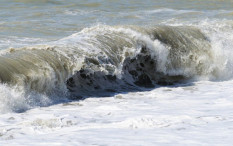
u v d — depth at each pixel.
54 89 28.09
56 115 22.94
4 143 16.31
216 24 42.34
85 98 28.34
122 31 35.56
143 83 33.50
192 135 16.38
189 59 36.41
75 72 29.66
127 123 18.97
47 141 16.28
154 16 72.19
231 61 37.28
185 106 24.33
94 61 31.02
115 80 31.95
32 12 73.44
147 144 15.32
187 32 38.25
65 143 15.80
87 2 85.12
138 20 68.06
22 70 27.28
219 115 20.75
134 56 33.72
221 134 16.38
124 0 89.12
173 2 87.81
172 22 65.50
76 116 22.33
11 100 25.09
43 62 28.52
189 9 80.38
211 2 87.50
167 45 35.88
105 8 80.12
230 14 73.62
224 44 38.16
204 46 37.41
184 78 35.78
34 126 19.67
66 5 81.31
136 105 25.31
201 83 34.34
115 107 24.73
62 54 30.09
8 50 30.27
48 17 69.25
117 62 32.47
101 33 35.03
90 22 65.50
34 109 25.09
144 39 35.00
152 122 18.94
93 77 30.70
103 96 29.02
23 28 58.09
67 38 34.16
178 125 18.28
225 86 32.53
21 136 18.00
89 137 16.62
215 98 26.94
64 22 64.75
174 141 15.58
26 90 26.42
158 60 35.03
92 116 22.39
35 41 48.38
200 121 19.02
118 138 16.34
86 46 32.12
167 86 33.25
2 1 84.06
